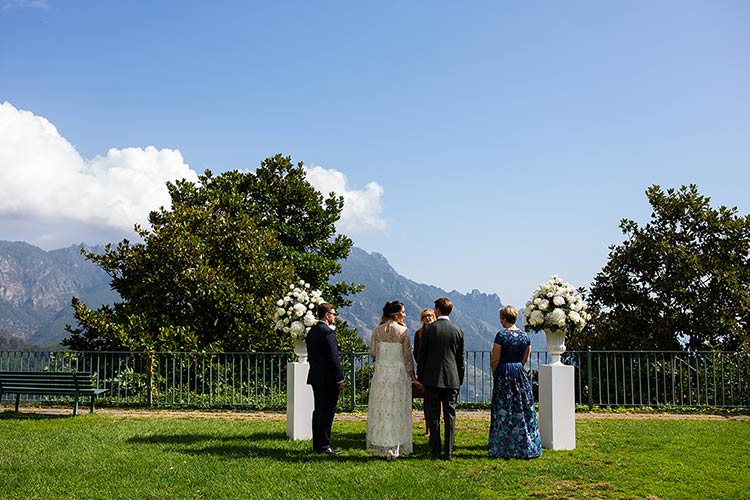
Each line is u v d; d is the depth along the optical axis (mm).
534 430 9219
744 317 18531
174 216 21656
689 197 19766
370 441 9242
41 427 11875
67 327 20031
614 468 8469
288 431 10852
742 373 15352
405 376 9391
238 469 8406
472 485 7688
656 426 11984
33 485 7711
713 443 10219
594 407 14844
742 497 7215
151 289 20781
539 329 10391
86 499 7191
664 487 7594
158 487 7645
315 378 9539
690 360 16922
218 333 21375
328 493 7305
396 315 9547
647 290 19656
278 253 25844
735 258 19016
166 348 18500
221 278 20766
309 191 28188
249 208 26391
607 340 19391
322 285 26609
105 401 15953
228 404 15578
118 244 21453
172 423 12430
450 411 9070
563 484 7742
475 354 15195
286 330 10883
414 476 8016
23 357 16594
